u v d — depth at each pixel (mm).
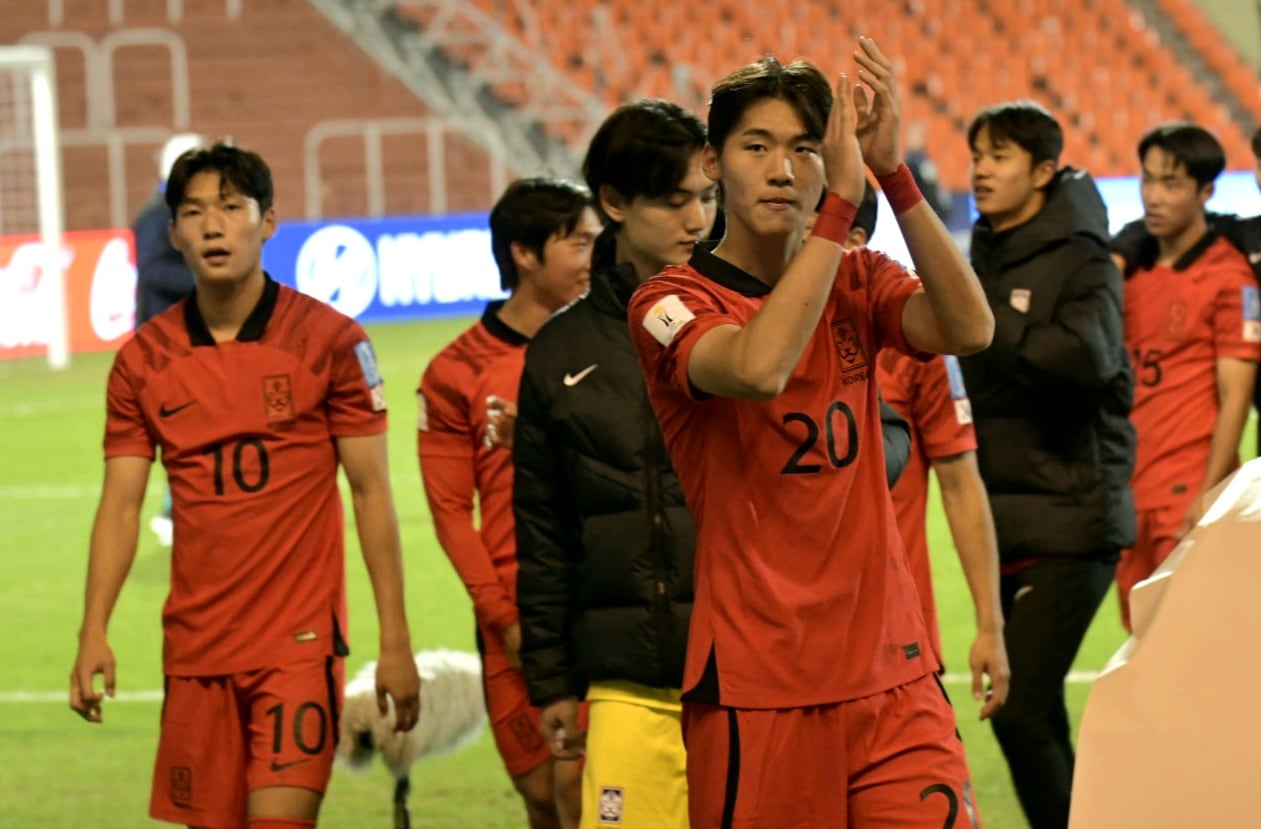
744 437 8930
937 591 27797
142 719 22203
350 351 12617
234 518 12297
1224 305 17469
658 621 11023
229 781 12383
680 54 78812
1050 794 14086
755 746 8961
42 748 20875
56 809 18328
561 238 13898
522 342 14227
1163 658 4266
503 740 14281
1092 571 14328
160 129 73438
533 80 78188
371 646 25375
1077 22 80938
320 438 12586
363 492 12820
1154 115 80562
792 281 8109
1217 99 81562
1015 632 14273
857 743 9023
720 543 9094
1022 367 14141
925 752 9078
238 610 12281
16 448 45656
